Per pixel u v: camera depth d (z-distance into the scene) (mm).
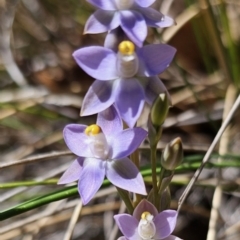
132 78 312
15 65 544
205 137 497
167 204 328
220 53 458
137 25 307
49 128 525
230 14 547
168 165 320
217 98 501
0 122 524
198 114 472
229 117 364
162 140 496
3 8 602
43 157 381
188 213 455
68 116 519
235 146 468
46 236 462
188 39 546
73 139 320
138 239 313
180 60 559
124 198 325
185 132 503
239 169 458
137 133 313
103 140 314
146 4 311
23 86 534
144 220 310
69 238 379
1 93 524
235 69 458
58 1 581
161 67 310
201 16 509
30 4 600
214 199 393
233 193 416
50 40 586
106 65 311
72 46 581
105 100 311
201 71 555
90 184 312
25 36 595
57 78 562
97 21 310
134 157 333
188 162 394
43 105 516
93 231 466
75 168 319
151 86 312
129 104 309
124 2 310
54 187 461
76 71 561
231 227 405
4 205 452
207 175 453
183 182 408
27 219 395
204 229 449
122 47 307
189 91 500
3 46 571
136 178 311
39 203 350
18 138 527
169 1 522
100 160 315
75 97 531
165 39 501
